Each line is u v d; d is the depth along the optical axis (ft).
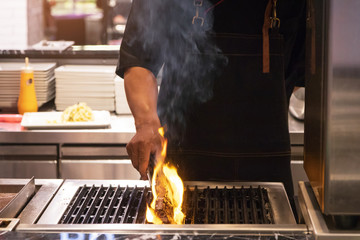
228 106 5.25
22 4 14.90
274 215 3.74
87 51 10.19
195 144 5.35
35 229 3.32
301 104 9.12
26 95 9.25
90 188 4.33
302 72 5.66
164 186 3.95
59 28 20.75
